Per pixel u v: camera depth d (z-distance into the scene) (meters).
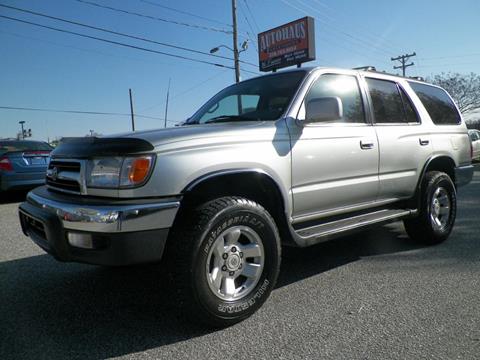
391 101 4.62
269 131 3.29
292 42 23.05
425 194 4.82
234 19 23.42
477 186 10.76
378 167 4.19
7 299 3.55
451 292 3.49
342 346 2.65
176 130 3.05
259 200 3.44
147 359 2.56
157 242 2.67
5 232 6.05
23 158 8.73
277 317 3.10
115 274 4.16
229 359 2.53
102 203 2.68
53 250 2.85
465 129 5.67
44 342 2.79
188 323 3.01
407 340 2.70
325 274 4.05
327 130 3.72
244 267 3.07
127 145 2.71
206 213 2.82
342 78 4.14
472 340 2.68
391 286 3.67
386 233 5.73
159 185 2.69
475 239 5.32
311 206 3.60
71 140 3.08
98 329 2.97
